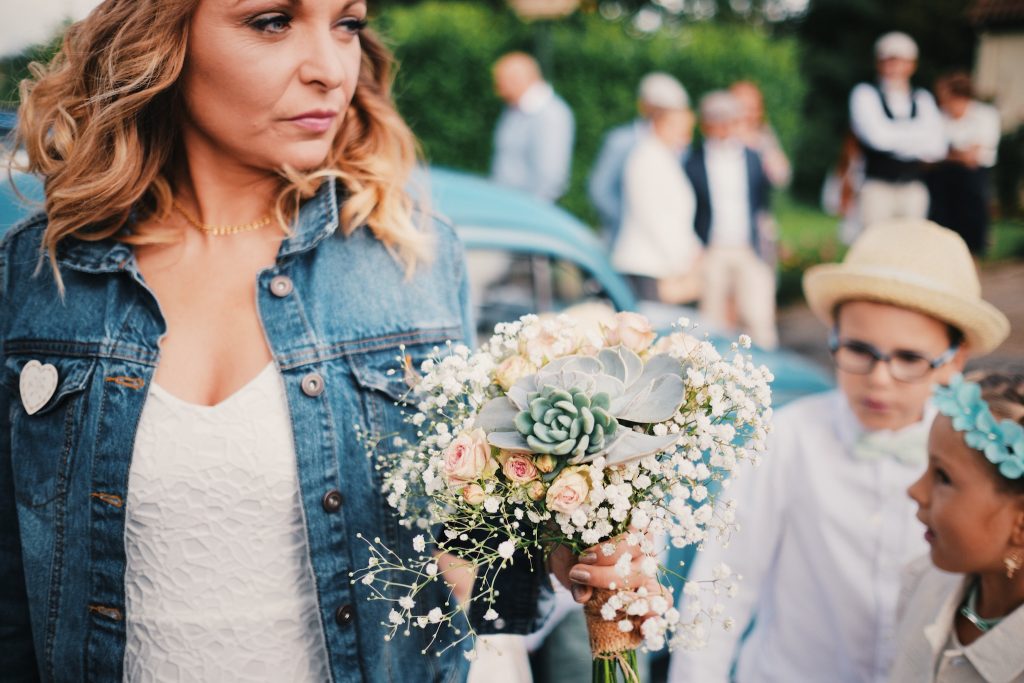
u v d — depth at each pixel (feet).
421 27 35.76
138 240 5.03
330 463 4.83
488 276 10.19
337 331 4.99
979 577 5.89
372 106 5.33
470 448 4.25
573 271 11.00
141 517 4.69
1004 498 5.44
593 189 25.82
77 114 5.03
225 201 5.12
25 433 4.93
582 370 4.51
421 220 5.42
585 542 4.50
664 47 40.78
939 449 5.69
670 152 23.40
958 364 7.50
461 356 4.70
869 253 7.48
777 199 59.57
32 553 4.89
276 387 4.81
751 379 4.51
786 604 7.73
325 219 5.06
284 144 4.75
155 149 5.02
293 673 4.82
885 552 7.34
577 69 38.27
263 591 4.75
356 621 4.89
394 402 5.05
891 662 7.29
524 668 5.96
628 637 4.57
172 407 4.72
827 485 7.56
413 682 5.10
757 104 29.01
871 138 28.50
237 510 4.69
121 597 4.76
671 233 23.13
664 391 4.34
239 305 4.97
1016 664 5.49
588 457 4.17
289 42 4.59
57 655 4.89
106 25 4.80
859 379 7.41
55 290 5.04
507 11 39.45
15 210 6.43
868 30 71.46
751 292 24.22
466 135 36.35
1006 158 47.88
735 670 8.63
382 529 4.99
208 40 4.58
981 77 62.18
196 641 4.70
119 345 4.85
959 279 7.23
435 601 5.20
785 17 75.87
